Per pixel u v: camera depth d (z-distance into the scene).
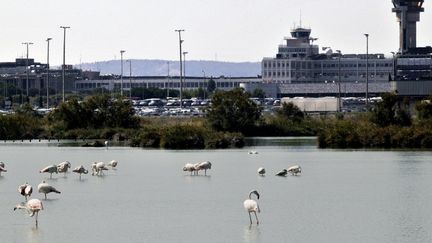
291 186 90.06
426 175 100.44
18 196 82.69
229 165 114.44
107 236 62.88
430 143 146.12
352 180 95.56
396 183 92.56
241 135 159.25
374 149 144.62
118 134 177.12
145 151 144.00
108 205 76.81
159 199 80.50
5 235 63.03
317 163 117.12
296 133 187.12
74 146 158.62
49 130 185.88
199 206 76.12
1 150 147.25
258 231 64.44
